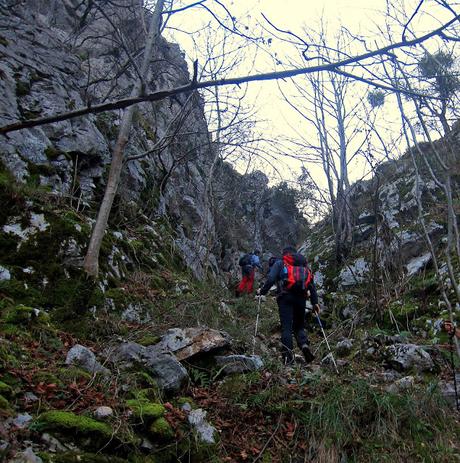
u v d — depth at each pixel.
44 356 3.46
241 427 3.52
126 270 6.00
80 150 7.04
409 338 6.10
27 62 7.29
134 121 9.60
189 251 9.63
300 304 5.32
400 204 9.78
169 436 3.00
